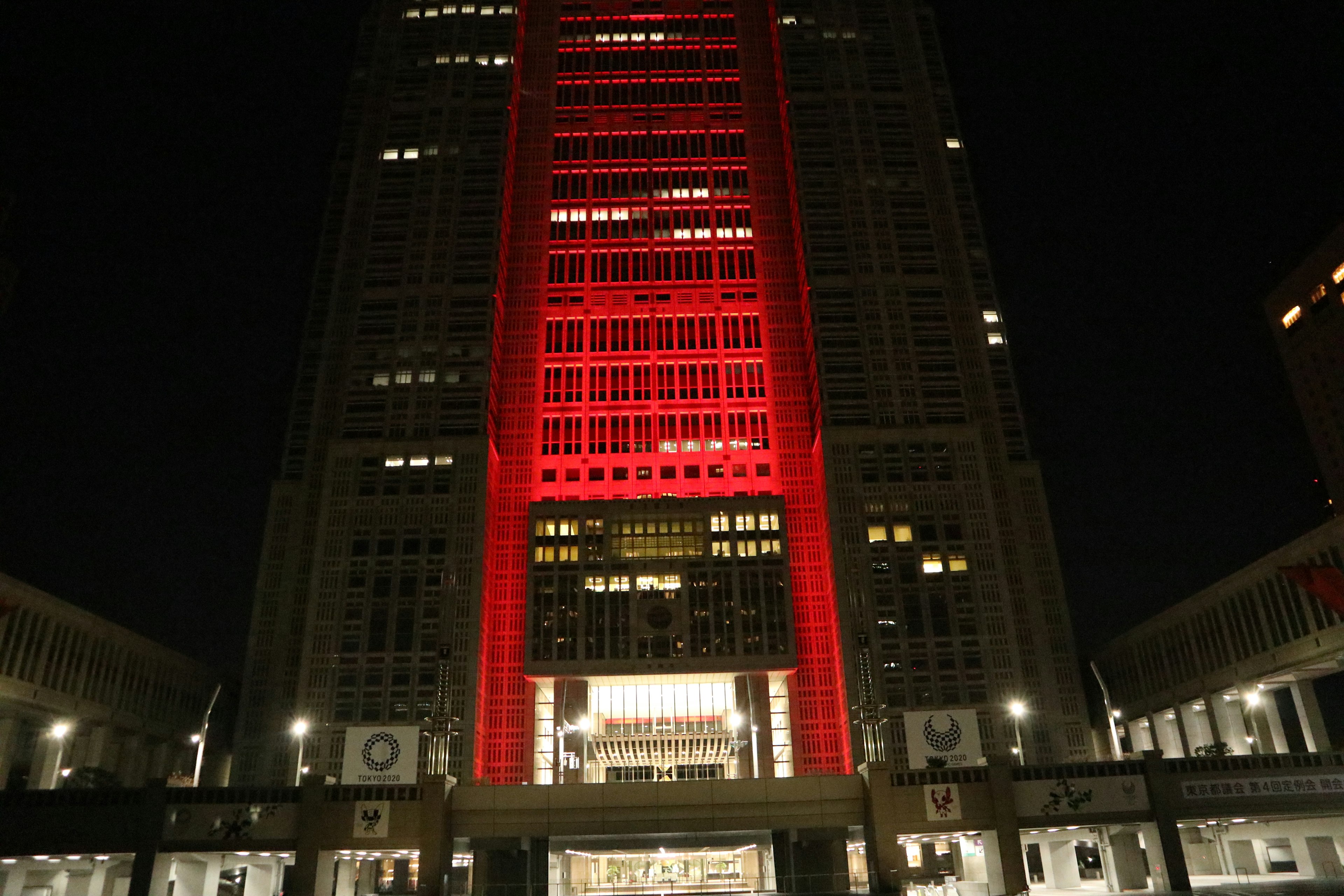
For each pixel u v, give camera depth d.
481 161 154.88
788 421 143.75
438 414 137.00
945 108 165.12
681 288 153.75
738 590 129.50
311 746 120.44
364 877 115.69
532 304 151.25
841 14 167.50
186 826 78.25
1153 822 79.31
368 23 171.25
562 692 126.00
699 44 173.00
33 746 125.44
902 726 120.56
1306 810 79.06
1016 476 142.75
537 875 84.00
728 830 82.88
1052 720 127.31
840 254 148.12
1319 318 151.12
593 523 133.12
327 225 157.88
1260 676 117.38
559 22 174.62
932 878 100.12
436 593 127.00
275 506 138.25
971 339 146.00
